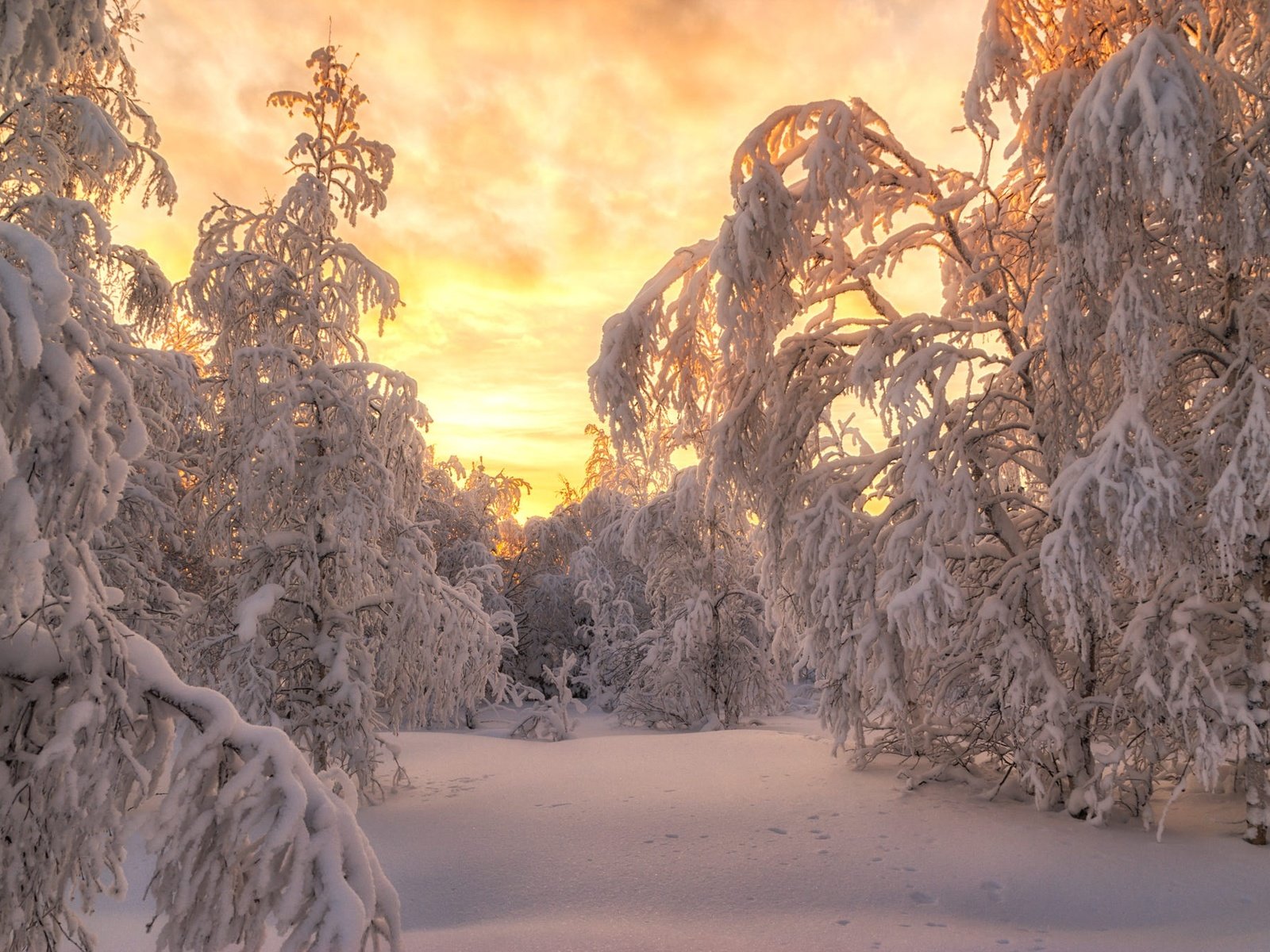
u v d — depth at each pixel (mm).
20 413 2471
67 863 2750
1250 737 7648
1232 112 8453
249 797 2637
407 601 10836
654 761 12484
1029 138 8992
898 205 10359
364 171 11609
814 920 6230
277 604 10516
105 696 2650
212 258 11055
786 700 21125
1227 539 7605
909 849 7742
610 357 10852
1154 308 8039
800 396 11461
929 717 10797
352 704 9820
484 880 7355
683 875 7219
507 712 24547
